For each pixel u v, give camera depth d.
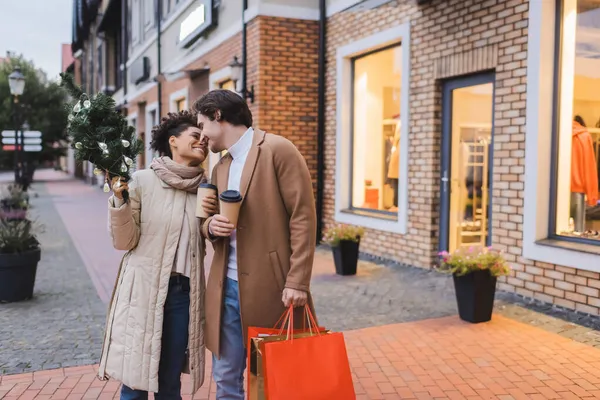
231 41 10.68
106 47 26.83
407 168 7.66
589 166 5.45
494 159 6.20
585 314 5.21
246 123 2.60
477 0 6.34
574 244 5.44
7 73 34.38
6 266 6.05
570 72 5.57
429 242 7.32
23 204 12.08
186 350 2.68
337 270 7.26
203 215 2.52
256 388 2.28
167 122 2.67
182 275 2.61
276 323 2.44
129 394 2.65
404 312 5.49
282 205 2.51
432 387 3.74
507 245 6.05
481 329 4.89
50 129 34.84
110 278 7.50
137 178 2.62
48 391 3.72
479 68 6.36
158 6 16.11
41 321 5.39
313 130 9.74
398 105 8.08
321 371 2.19
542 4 5.55
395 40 7.85
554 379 3.83
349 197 9.34
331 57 9.40
